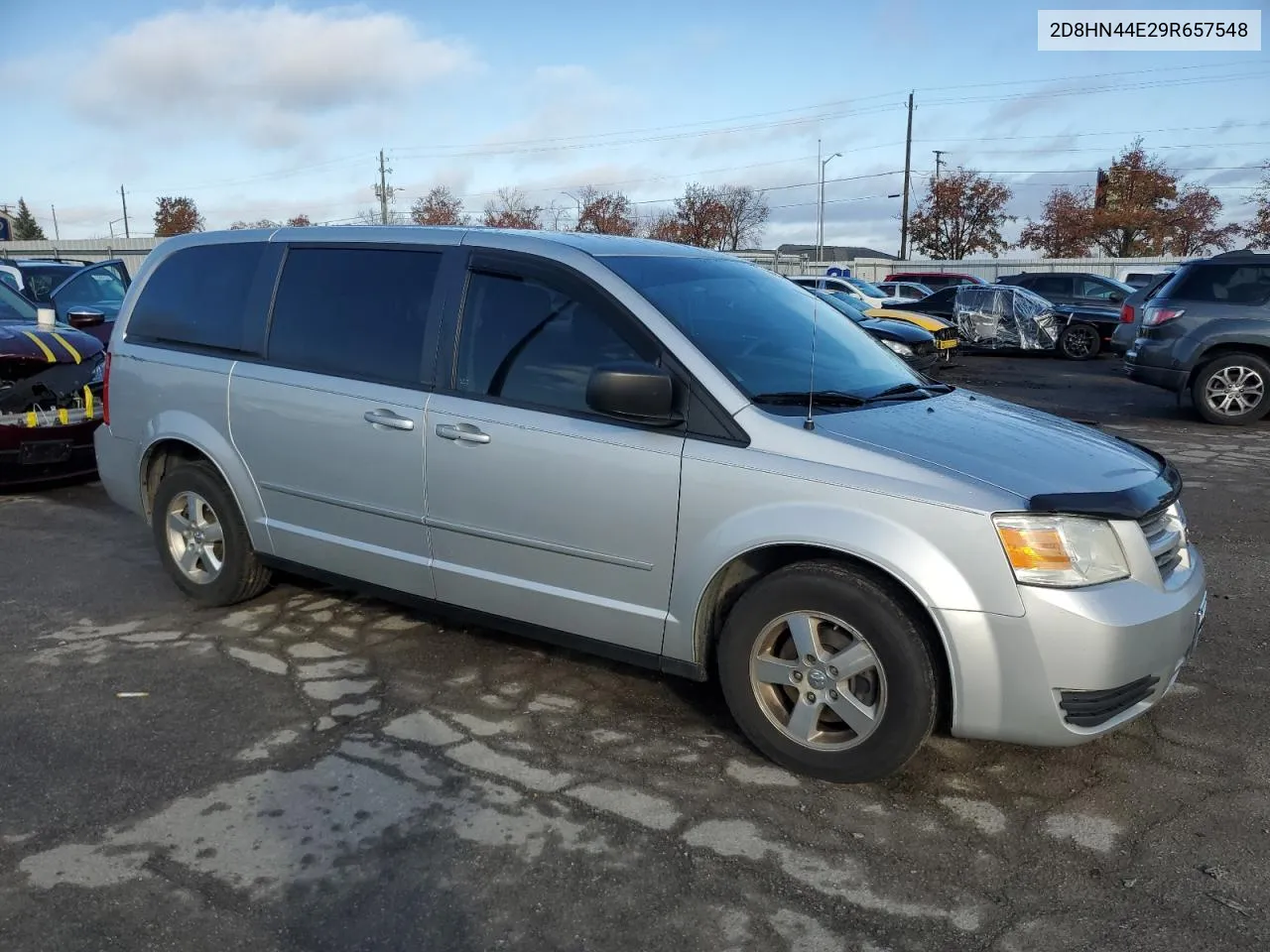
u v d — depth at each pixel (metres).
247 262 4.82
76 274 12.42
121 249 37.06
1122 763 3.54
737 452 3.39
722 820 3.17
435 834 3.09
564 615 3.83
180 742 3.68
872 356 4.33
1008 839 3.08
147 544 6.24
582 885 2.84
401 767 3.50
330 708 3.96
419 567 4.19
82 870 2.90
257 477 4.67
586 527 3.68
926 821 3.17
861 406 3.67
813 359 3.88
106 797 3.29
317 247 4.59
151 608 5.08
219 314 4.86
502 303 3.99
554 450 3.71
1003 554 3.02
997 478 3.15
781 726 3.44
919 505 3.11
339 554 4.45
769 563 3.53
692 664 3.59
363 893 2.80
